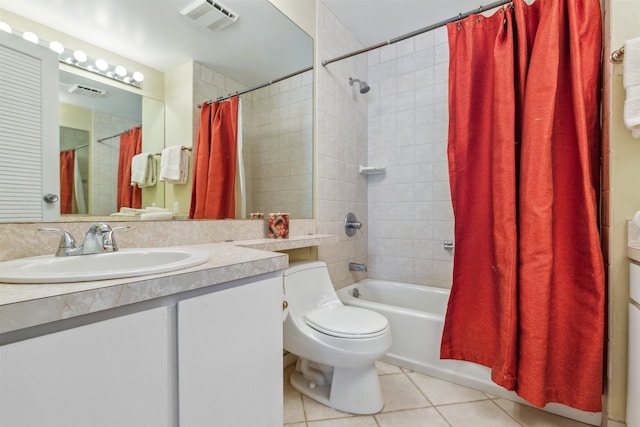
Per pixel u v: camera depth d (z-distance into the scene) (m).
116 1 1.08
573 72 1.23
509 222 1.30
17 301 0.44
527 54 1.39
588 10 1.27
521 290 1.26
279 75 1.74
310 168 1.94
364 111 2.57
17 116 0.84
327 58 2.09
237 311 0.76
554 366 1.26
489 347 1.45
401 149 2.45
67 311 0.49
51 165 0.91
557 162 1.28
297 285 1.54
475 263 1.53
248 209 1.57
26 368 0.44
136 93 1.13
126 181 1.09
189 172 1.31
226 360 0.73
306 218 1.91
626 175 1.17
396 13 2.15
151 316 0.60
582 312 1.21
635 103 1.09
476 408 1.38
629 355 1.13
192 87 1.32
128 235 1.07
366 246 2.59
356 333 1.27
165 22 1.23
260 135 1.64
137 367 0.57
